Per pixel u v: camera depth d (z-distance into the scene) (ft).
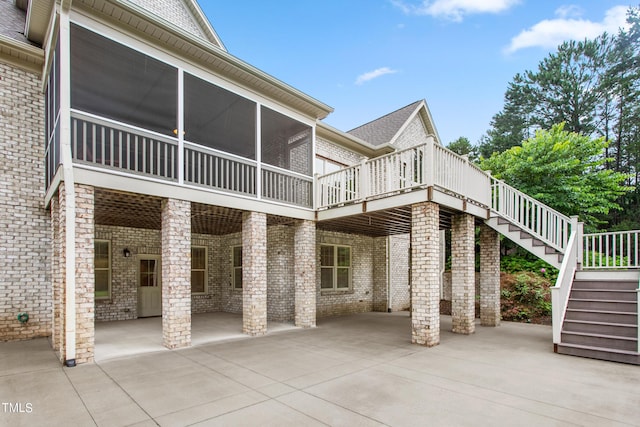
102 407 12.54
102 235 31.40
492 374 16.58
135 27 20.10
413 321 23.26
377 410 12.37
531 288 35.40
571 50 86.07
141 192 20.04
